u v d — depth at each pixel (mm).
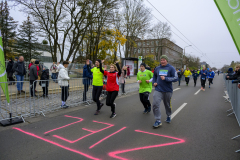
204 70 11234
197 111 5398
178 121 4328
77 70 12828
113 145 2941
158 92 3883
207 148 2828
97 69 5043
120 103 6715
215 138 3248
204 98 7949
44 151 2727
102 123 4156
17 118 4309
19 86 5141
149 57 30469
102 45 19859
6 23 17781
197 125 4020
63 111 5309
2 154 2621
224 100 7414
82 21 14391
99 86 4977
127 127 3873
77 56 20453
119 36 20281
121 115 4906
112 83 4613
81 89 6398
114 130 3680
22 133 3480
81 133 3502
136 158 2504
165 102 4012
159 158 2504
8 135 3367
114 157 2537
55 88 5551
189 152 2689
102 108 5789
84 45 21172
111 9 14320
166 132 3564
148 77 4922
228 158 2508
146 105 5148
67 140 3150
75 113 5090
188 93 9719
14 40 19672
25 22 18938
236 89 4520
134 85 11922
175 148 2828
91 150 2762
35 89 5422
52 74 11203
